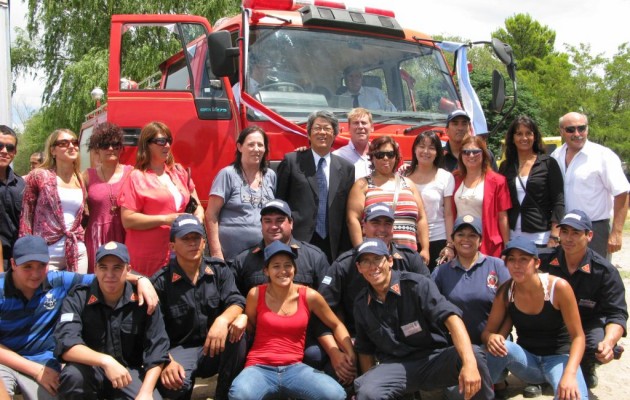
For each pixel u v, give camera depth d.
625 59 35.16
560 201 5.48
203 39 6.67
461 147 5.52
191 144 5.96
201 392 5.08
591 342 4.70
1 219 5.37
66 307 4.32
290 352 4.60
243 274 4.98
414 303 4.48
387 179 5.32
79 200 5.04
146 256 4.92
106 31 20.78
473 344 4.77
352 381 4.70
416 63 6.78
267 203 4.85
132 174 4.95
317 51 6.29
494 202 5.46
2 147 5.33
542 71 45.25
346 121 6.04
